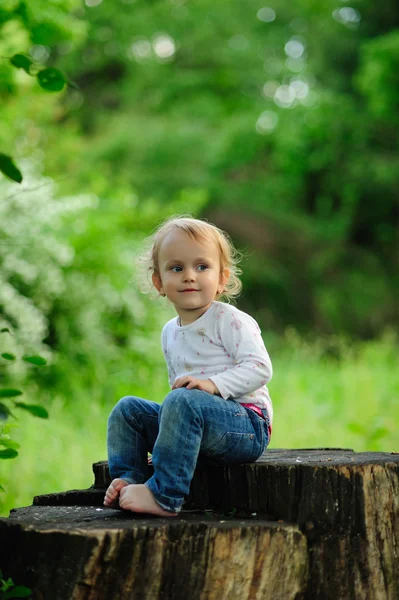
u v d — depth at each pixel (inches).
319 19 853.8
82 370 335.6
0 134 409.1
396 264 834.8
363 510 124.8
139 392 335.6
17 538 115.8
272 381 397.4
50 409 297.6
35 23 219.9
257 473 129.3
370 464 127.5
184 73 860.6
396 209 824.9
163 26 866.8
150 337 365.4
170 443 125.4
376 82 724.7
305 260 834.8
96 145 805.2
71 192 431.5
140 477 134.1
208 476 136.3
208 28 862.5
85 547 110.6
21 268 309.4
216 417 128.5
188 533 116.4
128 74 876.6
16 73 259.9
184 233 137.4
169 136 808.3
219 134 805.2
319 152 792.9
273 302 833.5
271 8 876.0
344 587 123.1
